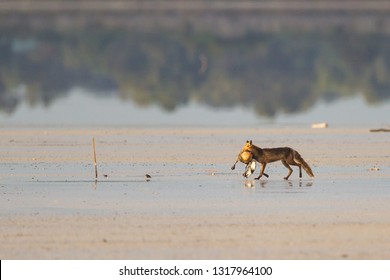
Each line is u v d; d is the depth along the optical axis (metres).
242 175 102.56
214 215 80.94
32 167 109.75
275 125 166.12
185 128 159.38
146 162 113.56
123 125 167.12
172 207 84.38
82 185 96.56
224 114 196.38
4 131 154.25
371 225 77.25
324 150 125.38
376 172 105.19
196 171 105.94
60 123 172.25
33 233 74.69
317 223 77.88
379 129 150.75
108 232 74.94
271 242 71.88
